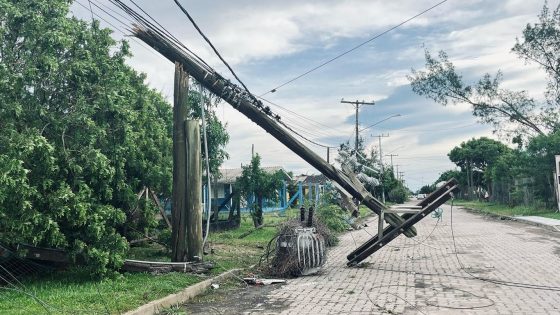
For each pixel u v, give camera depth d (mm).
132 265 10891
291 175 43188
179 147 12156
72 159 9953
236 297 9609
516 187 39469
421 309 8078
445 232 23281
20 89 9719
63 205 9453
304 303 8828
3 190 8586
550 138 31875
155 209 13164
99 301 8141
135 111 12305
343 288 10195
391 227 13555
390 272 12180
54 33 9758
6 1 9586
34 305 7742
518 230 23234
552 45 33969
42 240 9938
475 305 8250
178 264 11258
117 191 11516
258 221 25453
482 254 14914
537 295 8898
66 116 10211
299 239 11914
